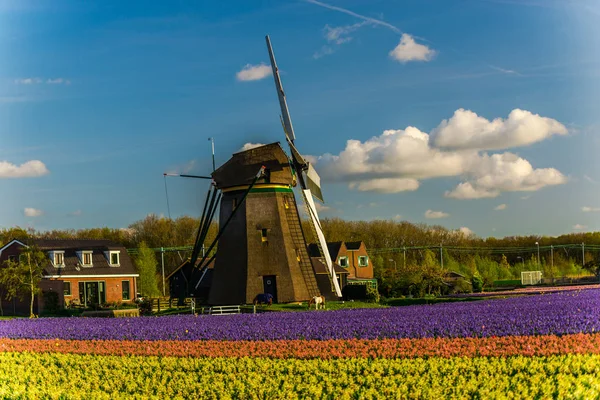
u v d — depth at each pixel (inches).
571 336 951.0
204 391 807.7
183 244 4616.1
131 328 1302.9
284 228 1957.4
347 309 1680.6
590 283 2910.9
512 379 749.9
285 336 1107.3
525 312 1229.1
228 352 1008.9
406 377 791.1
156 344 1120.2
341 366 866.1
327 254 2027.6
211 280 2132.1
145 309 2076.8
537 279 3513.8
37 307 2224.4
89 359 1037.2
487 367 809.5
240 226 1946.4
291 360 928.9
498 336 991.0
